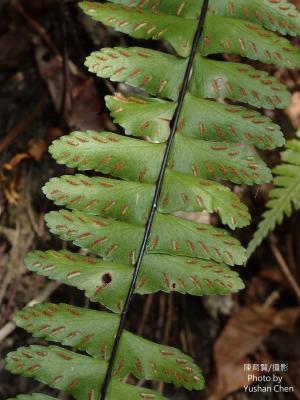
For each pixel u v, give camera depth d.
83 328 0.13
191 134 0.13
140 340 0.13
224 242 0.13
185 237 0.13
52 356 0.13
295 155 0.17
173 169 0.13
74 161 0.13
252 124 0.13
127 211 0.13
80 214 0.13
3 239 0.19
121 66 0.13
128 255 0.13
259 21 0.13
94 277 0.13
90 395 0.13
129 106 0.13
